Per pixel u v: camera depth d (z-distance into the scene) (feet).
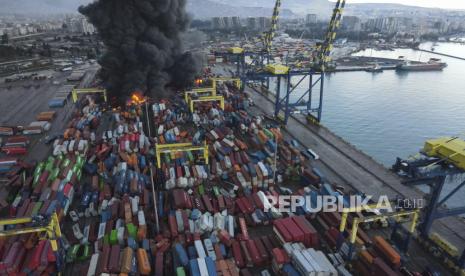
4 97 412.98
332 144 279.49
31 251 145.28
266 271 141.79
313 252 138.92
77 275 140.87
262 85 469.16
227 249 152.76
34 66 611.88
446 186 275.59
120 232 153.07
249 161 222.69
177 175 204.33
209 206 176.45
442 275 145.59
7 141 264.31
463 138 363.35
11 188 201.87
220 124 302.45
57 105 369.50
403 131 384.68
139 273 135.54
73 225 169.68
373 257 138.92
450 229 175.63
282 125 323.78
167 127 294.46
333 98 506.48
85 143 248.32
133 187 185.37
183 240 153.48
